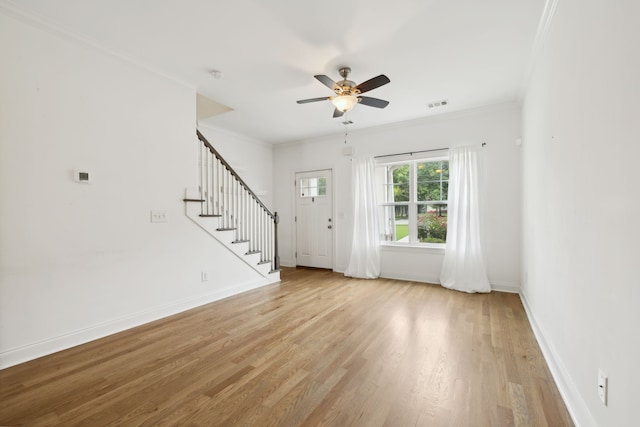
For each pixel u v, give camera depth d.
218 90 3.69
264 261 4.69
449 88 3.65
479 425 1.56
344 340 2.62
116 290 2.83
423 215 4.95
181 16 2.31
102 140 2.74
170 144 3.31
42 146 2.37
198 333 2.79
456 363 2.21
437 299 3.86
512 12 2.27
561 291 1.99
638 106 1.05
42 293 2.36
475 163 4.27
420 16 2.31
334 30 2.49
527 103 3.42
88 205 2.64
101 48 2.70
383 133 5.16
